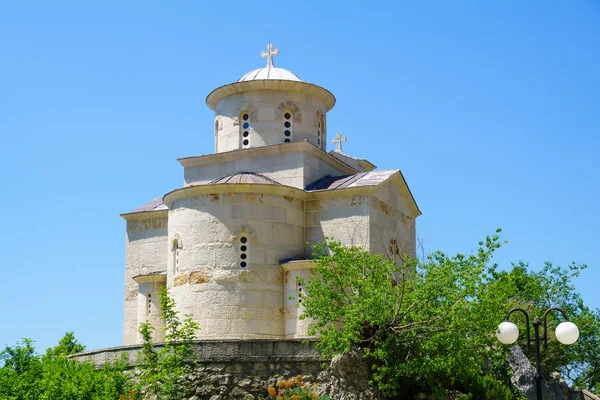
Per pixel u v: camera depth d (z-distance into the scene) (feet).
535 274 147.43
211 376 93.30
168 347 93.76
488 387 97.09
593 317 145.59
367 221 110.32
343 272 93.61
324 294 93.09
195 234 110.42
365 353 88.79
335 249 94.63
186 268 110.22
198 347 94.48
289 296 102.32
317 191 113.91
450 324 86.94
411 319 88.48
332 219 112.78
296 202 113.70
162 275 119.24
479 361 91.66
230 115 125.18
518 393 107.45
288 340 94.07
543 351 123.34
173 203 114.52
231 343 94.27
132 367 98.22
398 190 119.65
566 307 145.59
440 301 89.04
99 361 102.17
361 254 96.12
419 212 124.06
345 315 88.48
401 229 119.14
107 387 89.15
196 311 107.96
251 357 93.76
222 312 106.93
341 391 89.35
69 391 86.33
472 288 86.74
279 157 119.34
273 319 107.86
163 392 90.27
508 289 98.02
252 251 108.88
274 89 123.75
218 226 109.60
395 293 91.50
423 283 89.76
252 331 106.42
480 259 88.79
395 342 88.79
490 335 94.43
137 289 127.13
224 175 122.72
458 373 88.84
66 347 140.15
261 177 116.98
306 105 125.29
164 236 127.13
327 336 87.71
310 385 91.86
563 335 68.23
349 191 112.06
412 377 91.76
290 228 112.16
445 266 88.79
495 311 88.28
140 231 129.39
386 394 86.33
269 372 93.45
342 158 140.67
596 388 147.23
